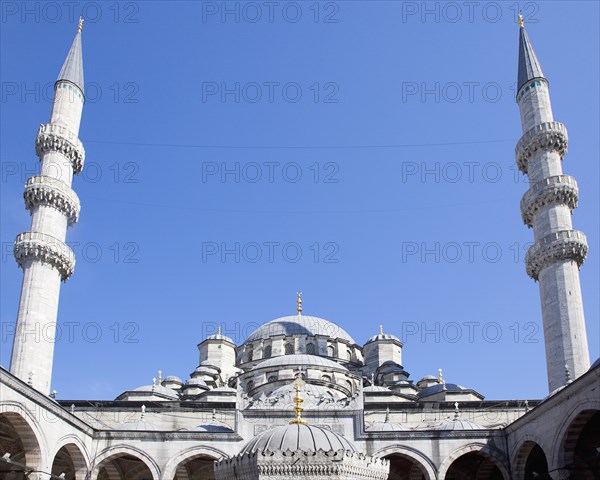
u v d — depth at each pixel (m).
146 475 62.03
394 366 86.62
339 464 26.12
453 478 62.34
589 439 48.16
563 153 69.75
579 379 39.91
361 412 55.22
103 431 53.44
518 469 51.91
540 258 64.31
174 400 74.50
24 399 41.69
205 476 62.47
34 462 43.41
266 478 25.95
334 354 88.81
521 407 67.38
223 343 91.69
